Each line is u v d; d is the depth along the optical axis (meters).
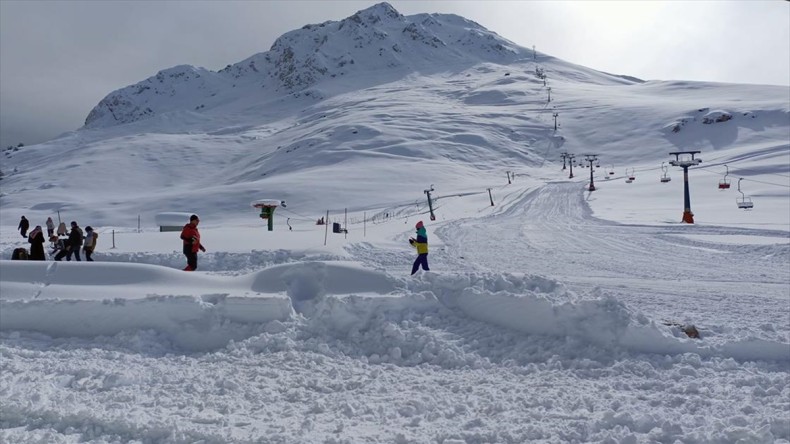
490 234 34.69
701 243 27.92
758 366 7.90
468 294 9.82
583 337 8.59
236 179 146.50
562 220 47.78
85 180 155.88
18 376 7.33
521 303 9.19
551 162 147.62
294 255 18.61
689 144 147.12
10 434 5.58
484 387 7.15
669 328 8.88
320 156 139.25
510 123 179.25
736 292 14.54
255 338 8.99
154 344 9.10
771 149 109.44
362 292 10.41
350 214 74.81
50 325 9.66
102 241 23.50
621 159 145.12
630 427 5.77
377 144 150.25
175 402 6.56
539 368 7.91
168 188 152.50
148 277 11.39
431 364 8.27
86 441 5.55
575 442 5.47
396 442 5.45
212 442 5.43
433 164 127.12
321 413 6.26
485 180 111.50
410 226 41.38
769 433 5.42
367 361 8.37
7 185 163.25
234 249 20.31
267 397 6.77
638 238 31.69
